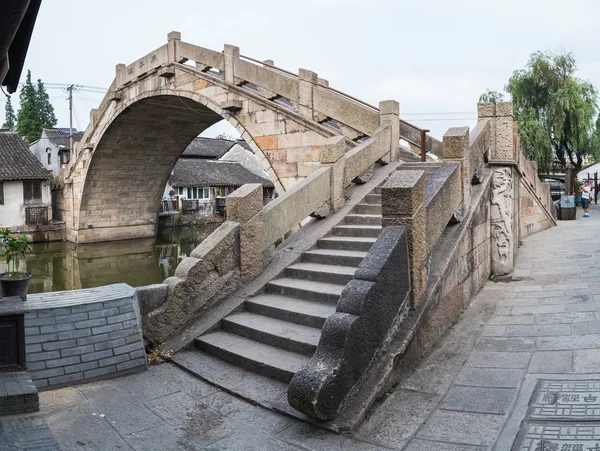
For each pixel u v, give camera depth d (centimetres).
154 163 3181
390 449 436
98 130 2781
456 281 733
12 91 608
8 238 1026
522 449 410
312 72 1359
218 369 615
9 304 575
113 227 3366
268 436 473
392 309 567
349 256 752
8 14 351
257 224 775
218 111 1722
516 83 3052
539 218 1591
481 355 601
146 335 669
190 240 3475
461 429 453
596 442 405
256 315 705
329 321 516
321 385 467
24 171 3312
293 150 1430
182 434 480
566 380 512
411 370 580
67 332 603
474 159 874
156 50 2062
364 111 1201
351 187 1013
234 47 1636
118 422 503
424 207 632
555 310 724
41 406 536
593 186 4153
